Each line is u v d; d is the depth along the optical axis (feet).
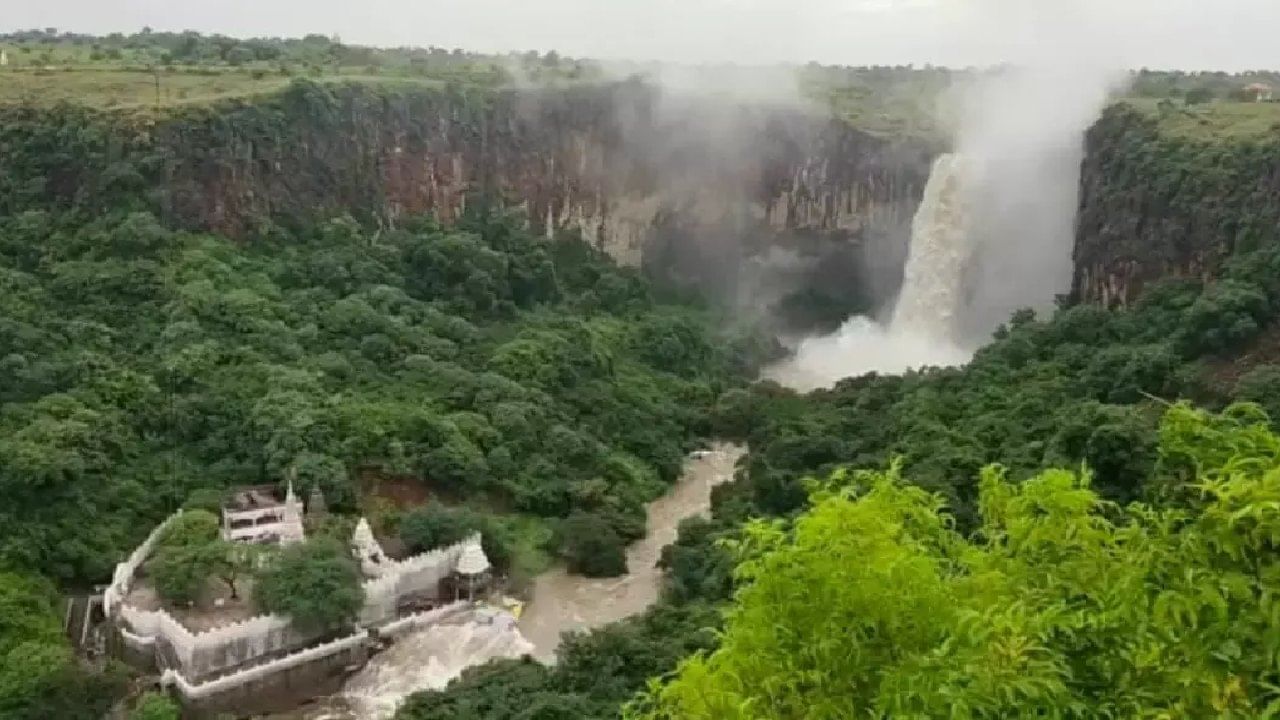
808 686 55.42
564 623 213.66
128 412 232.32
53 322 251.60
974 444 214.69
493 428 261.85
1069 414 207.31
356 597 193.57
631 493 263.90
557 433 270.87
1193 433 54.95
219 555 189.57
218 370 252.21
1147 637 48.29
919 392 269.03
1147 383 230.07
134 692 174.19
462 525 218.79
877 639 54.24
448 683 175.52
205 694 177.17
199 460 232.53
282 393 242.58
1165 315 263.29
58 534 200.75
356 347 284.20
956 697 48.39
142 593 193.47
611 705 154.10
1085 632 50.80
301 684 187.73
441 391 272.51
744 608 58.65
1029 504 60.59
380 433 240.32
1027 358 277.64
